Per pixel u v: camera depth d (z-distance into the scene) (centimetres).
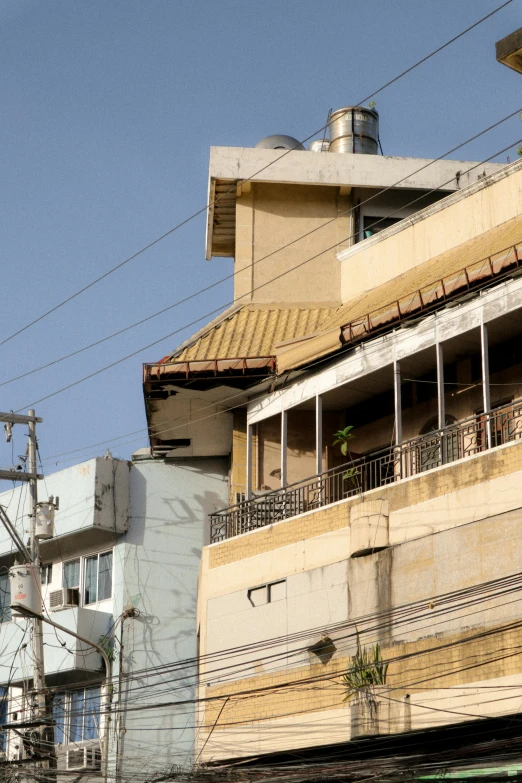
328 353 2805
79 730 3203
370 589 2473
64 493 3394
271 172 3441
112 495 3341
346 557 2539
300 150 3466
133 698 3002
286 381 2938
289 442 3017
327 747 2448
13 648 3406
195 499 3350
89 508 3309
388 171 3466
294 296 3375
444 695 2278
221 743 2616
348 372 2792
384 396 2917
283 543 2675
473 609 2291
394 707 2339
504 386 2684
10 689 3422
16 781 2859
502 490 2320
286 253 3422
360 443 2955
